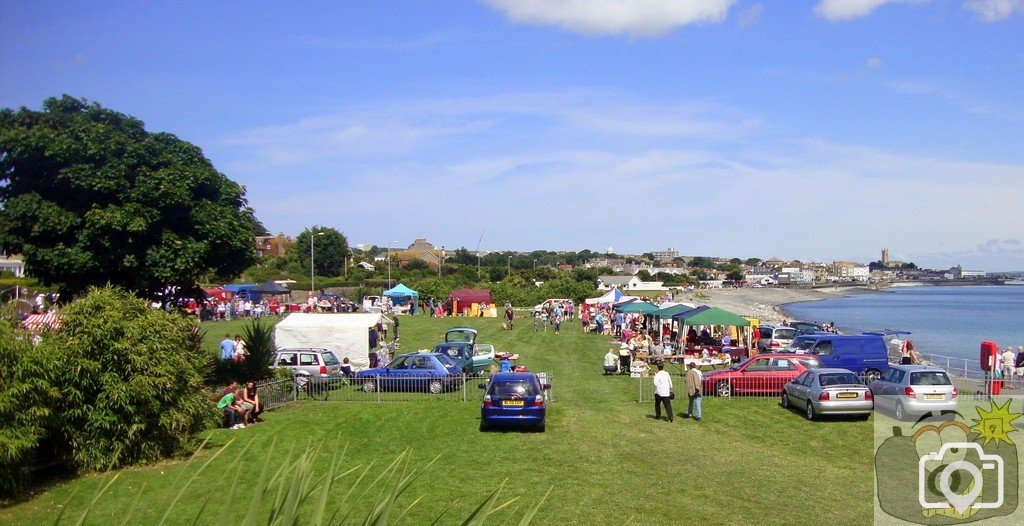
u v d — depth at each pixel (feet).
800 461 54.39
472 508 42.22
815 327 136.98
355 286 302.66
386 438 62.59
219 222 81.00
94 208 72.74
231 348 94.94
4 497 43.39
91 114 80.53
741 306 387.14
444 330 175.63
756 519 39.96
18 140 71.05
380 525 11.90
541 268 475.31
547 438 62.59
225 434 62.64
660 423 69.31
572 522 39.73
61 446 50.08
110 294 53.98
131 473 50.03
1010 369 91.81
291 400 79.46
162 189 75.77
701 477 49.55
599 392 88.02
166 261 76.23
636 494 45.24
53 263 72.74
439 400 79.66
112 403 50.72
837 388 67.82
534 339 158.61
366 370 87.92
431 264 532.32
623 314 169.27
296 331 104.73
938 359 145.89
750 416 71.97
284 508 10.80
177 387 54.75
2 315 48.49
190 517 39.86
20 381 45.39
